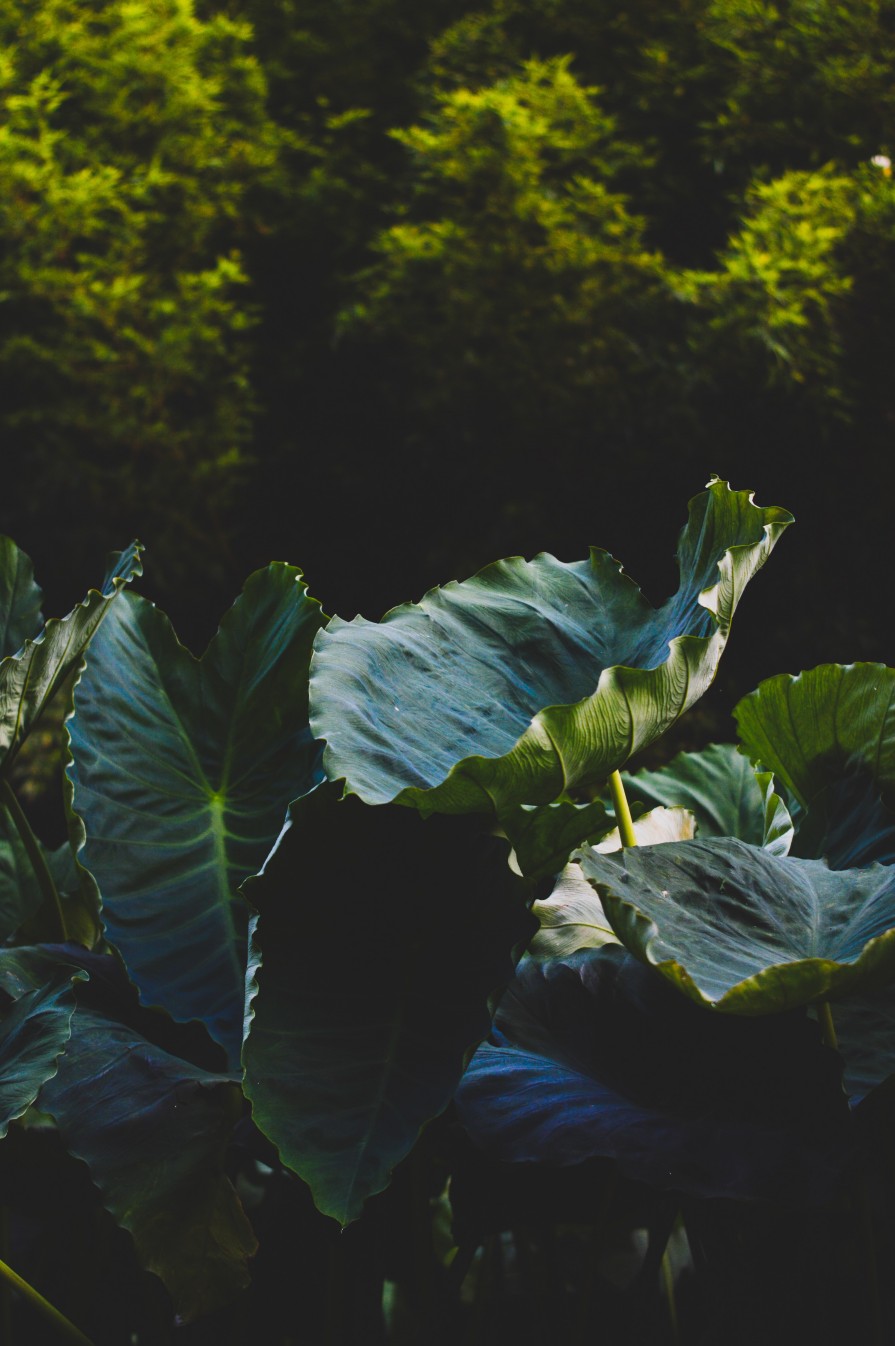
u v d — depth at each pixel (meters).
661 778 3.46
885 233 13.44
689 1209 2.79
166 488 14.70
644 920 2.47
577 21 15.76
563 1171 2.82
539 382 14.19
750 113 14.66
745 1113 2.63
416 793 2.50
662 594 14.49
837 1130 2.58
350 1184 2.44
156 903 2.87
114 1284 3.02
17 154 14.21
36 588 3.28
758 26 14.62
